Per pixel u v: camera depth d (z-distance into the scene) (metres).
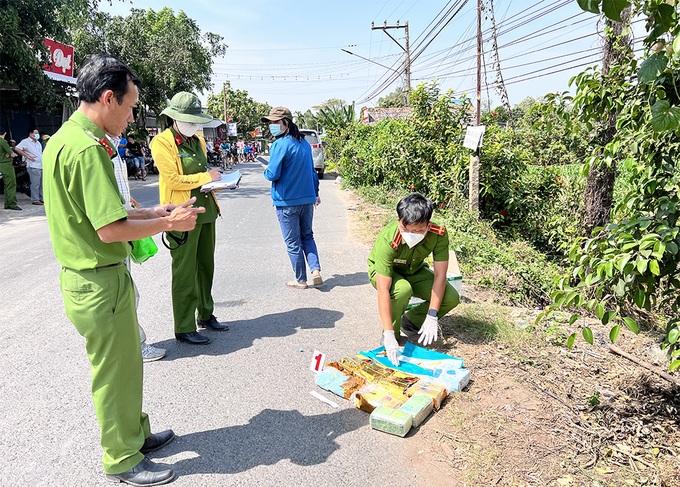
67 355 3.93
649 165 3.07
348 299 5.12
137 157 18.34
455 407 3.09
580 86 3.22
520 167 9.70
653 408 3.12
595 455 2.65
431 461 2.66
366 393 3.20
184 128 3.69
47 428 2.97
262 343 4.09
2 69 13.06
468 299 4.95
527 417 2.99
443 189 10.09
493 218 9.47
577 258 2.99
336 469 2.62
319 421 3.03
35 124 17.77
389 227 3.63
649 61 2.33
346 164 15.91
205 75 27.58
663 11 2.14
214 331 4.33
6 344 4.12
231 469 2.62
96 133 2.27
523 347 3.87
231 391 3.37
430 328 3.65
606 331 4.25
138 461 2.54
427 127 10.52
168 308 4.90
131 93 2.32
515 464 2.59
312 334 4.27
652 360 3.71
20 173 13.48
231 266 6.37
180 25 25.92
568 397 3.21
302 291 5.38
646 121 2.86
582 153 10.81
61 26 14.21
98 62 2.24
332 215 10.05
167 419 3.05
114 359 2.38
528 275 6.02
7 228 9.20
